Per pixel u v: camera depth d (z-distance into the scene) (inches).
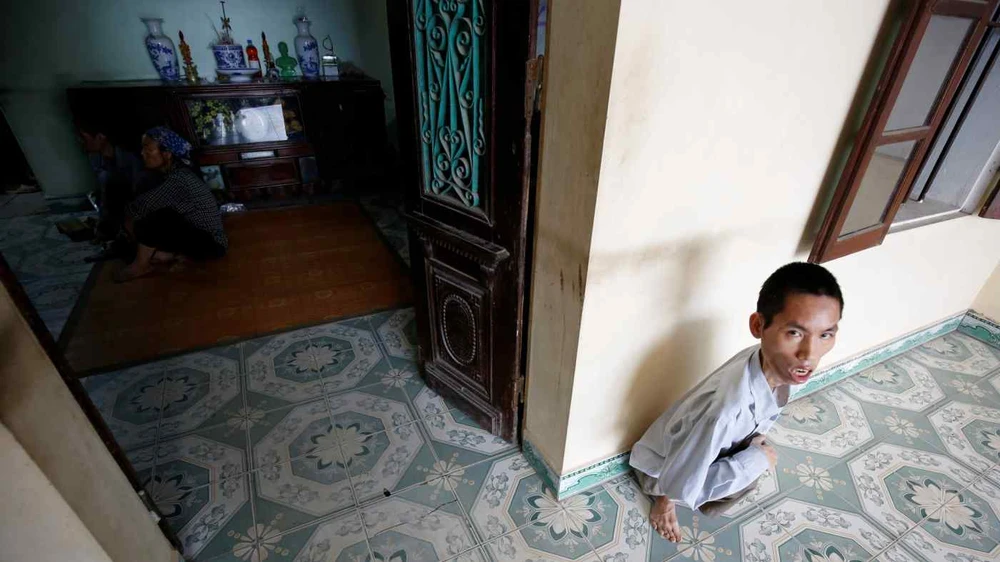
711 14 36.9
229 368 83.3
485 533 56.8
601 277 45.1
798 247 59.3
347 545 55.0
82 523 35.5
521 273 53.4
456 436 70.6
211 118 141.6
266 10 151.6
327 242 132.5
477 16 44.3
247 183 152.6
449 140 53.9
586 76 37.4
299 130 153.4
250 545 54.7
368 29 165.9
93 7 133.8
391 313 100.6
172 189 108.3
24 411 31.9
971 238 82.1
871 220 62.9
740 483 51.4
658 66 36.7
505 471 64.9
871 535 57.7
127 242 119.4
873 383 83.2
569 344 50.1
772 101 44.8
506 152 47.5
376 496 60.9
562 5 38.1
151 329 93.0
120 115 128.1
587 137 39.1
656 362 56.6
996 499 62.5
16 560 34.1
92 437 40.6
